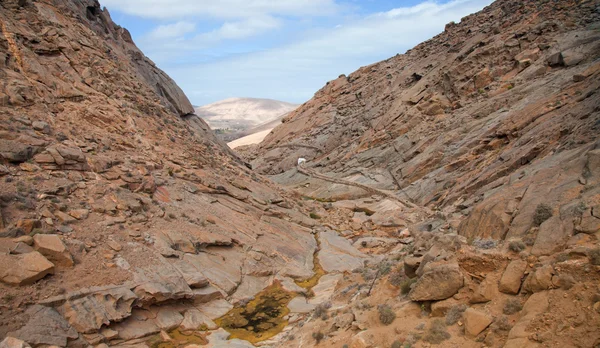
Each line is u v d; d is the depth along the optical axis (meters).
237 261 21.59
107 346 13.91
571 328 7.98
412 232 28.33
